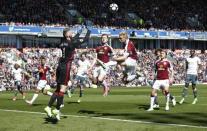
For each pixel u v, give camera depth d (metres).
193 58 22.98
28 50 50.94
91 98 27.28
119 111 18.20
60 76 14.39
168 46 66.44
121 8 68.44
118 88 44.75
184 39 66.25
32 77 45.12
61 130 12.45
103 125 13.40
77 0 65.00
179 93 34.06
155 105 19.83
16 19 56.69
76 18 61.00
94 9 65.38
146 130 12.38
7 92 38.19
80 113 17.28
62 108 19.59
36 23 57.31
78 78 27.14
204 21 76.62
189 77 22.98
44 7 60.06
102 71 18.92
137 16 69.31
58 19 60.19
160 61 19.20
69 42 14.36
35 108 19.67
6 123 13.84
